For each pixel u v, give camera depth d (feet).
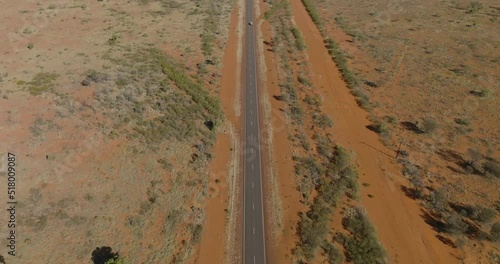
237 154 233.96
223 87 296.30
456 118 257.96
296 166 226.17
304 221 193.06
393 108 271.90
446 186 208.44
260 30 396.57
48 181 198.70
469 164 220.23
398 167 222.89
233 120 262.67
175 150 229.04
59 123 231.91
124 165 214.07
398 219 194.18
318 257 177.17
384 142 241.55
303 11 445.78
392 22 408.67
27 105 241.96
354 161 229.25
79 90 262.67
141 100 264.72
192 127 247.70
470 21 401.70
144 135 234.79
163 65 309.22
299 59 339.77
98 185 201.16
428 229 188.34
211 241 184.03
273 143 243.81
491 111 264.11
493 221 188.24
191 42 356.59
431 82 298.56
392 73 312.29
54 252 169.89
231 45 360.69
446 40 363.15
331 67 327.67
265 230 190.29
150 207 194.90
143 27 380.78
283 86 300.81
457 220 187.01
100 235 179.42
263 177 219.20
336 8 453.58
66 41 336.90
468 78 300.81
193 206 198.80
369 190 210.38
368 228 187.83
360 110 272.31
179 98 272.92
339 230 189.26
